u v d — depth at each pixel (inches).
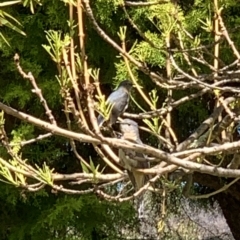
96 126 92.1
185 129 261.7
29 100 229.5
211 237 354.6
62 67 98.5
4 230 254.2
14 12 220.2
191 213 338.3
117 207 248.2
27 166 100.0
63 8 216.4
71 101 92.4
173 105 132.0
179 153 105.8
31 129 224.5
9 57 227.1
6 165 98.0
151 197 298.4
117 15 218.1
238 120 119.7
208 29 133.2
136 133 108.0
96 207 240.1
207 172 102.9
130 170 107.8
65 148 253.0
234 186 289.6
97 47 225.9
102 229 269.9
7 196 239.6
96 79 109.2
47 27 225.6
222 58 204.4
